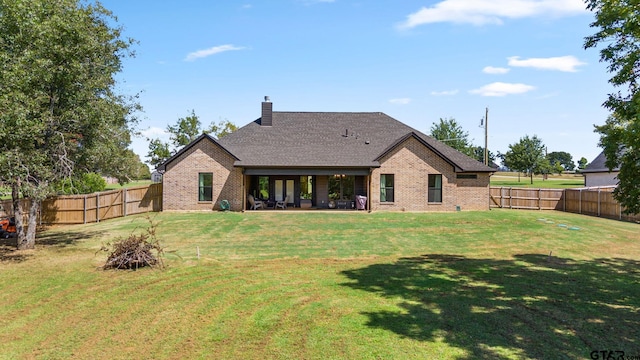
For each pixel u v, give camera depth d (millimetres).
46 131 14930
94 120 15961
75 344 7645
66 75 14812
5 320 8812
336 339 7637
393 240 17844
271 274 12359
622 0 9703
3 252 15398
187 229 20359
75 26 14797
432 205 27750
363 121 32938
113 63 18422
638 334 7750
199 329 8242
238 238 18141
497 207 32906
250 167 26750
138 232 19719
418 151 27703
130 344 7613
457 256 14945
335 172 27172
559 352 7000
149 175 77562
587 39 10422
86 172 18906
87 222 24109
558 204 31625
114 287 11023
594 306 9344
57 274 12305
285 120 32375
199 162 27172
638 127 8133
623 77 9617
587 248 16500
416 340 7523
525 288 10781
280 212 26406
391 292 10469
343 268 13117
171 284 11297
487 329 8008
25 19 13766
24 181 13977
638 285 11086
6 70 12891
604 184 40250
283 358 6949
